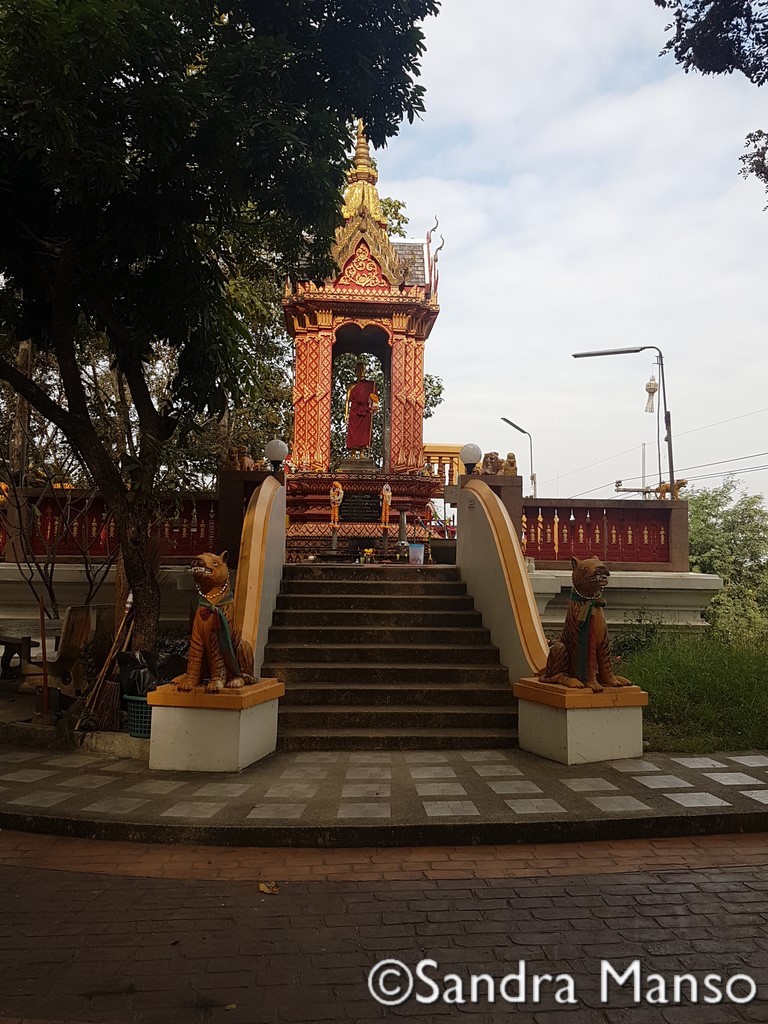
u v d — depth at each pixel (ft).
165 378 49.49
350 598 28.45
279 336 58.90
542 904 12.10
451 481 52.39
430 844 14.67
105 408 40.86
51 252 22.27
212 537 34.63
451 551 39.32
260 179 21.56
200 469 49.85
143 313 24.43
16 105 18.17
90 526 34.32
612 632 34.47
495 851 14.46
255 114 20.33
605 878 13.16
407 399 47.60
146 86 18.84
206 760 18.69
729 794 16.70
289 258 27.20
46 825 15.25
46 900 12.24
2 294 25.90
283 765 19.36
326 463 46.96
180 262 23.47
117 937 10.95
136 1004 9.22
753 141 28.02
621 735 19.93
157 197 21.74
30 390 22.15
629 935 11.05
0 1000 9.28
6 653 31.81
